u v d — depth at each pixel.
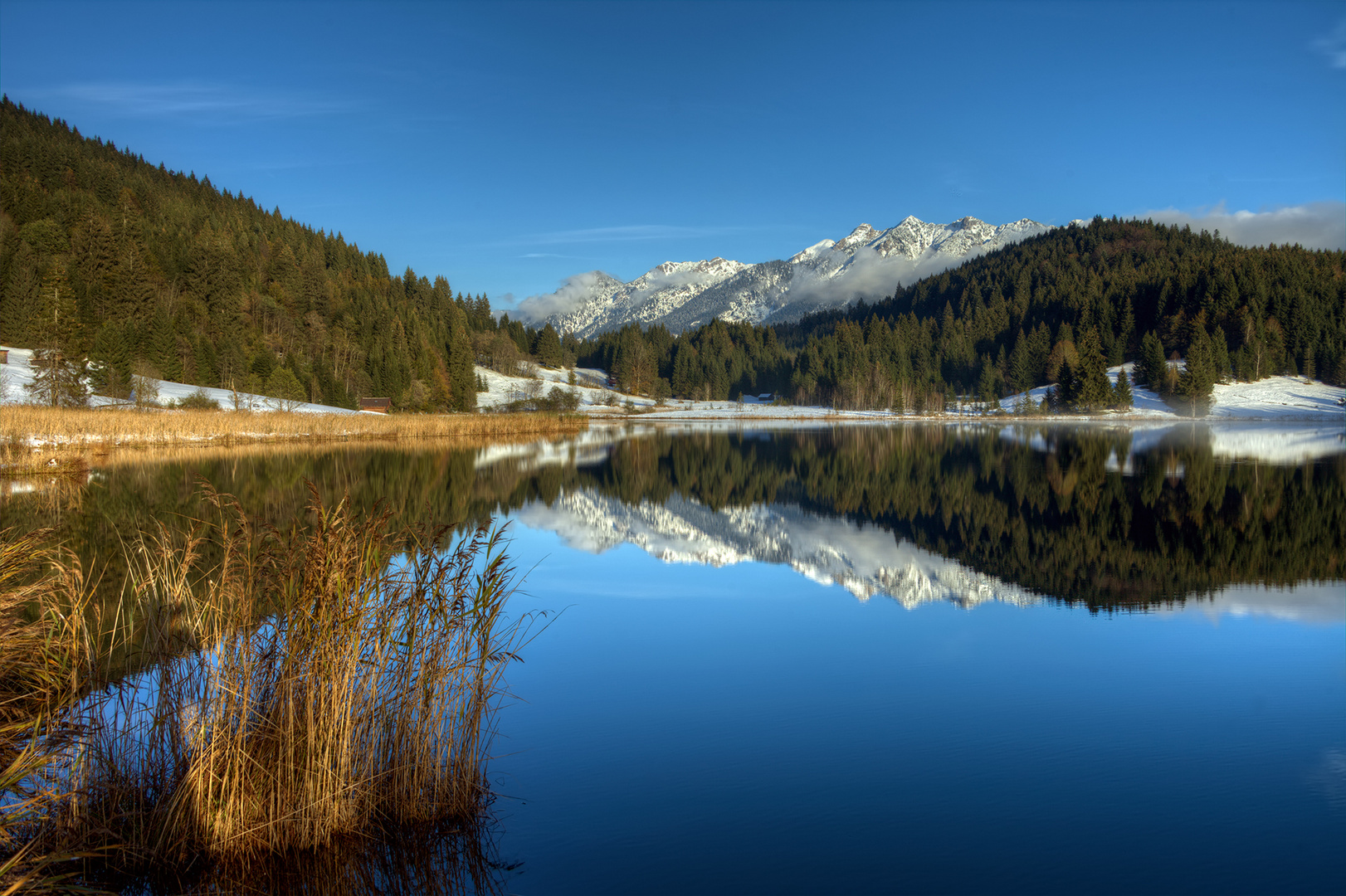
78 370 50.38
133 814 5.00
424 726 5.73
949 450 52.28
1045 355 138.75
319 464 33.16
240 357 78.94
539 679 9.03
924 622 11.61
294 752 5.28
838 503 26.48
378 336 115.38
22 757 4.62
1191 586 13.83
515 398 121.94
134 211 119.06
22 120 148.88
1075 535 19.14
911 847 5.48
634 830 5.67
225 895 4.88
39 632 5.57
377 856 5.31
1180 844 5.57
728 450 51.50
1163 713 8.03
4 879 3.95
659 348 183.75
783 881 5.05
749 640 10.66
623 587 14.09
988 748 7.18
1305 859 5.39
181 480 25.61
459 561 6.19
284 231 156.38
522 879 5.04
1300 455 42.53
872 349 157.50
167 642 5.62
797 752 7.05
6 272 79.88
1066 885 5.09
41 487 23.28
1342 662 9.68
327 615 5.37
